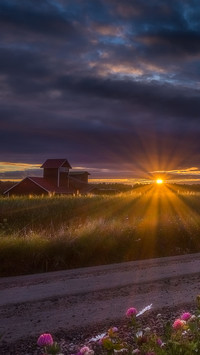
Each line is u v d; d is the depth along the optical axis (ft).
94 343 14.25
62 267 29.07
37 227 46.83
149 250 35.70
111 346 8.74
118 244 34.24
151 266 28.91
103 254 32.50
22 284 23.18
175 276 25.31
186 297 20.35
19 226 46.55
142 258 33.99
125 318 16.99
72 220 50.47
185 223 42.60
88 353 8.55
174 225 41.39
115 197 66.74
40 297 20.22
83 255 30.73
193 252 37.52
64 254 29.86
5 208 54.08
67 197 70.03
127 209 58.75
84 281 23.91
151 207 60.75
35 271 27.68
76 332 15.44
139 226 39.60
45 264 28.71
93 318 17.02
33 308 18.40
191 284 23.20
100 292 21.27
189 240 39.09
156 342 8.95
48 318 17.02
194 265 29.30
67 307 18.58
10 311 17.92
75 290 21.66
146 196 66.59
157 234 38.24
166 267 28.48
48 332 15.43
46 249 29.58
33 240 30.91
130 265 29.37
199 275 25.66
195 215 53.78
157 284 23.17
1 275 26.27
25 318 17.01
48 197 70.18
